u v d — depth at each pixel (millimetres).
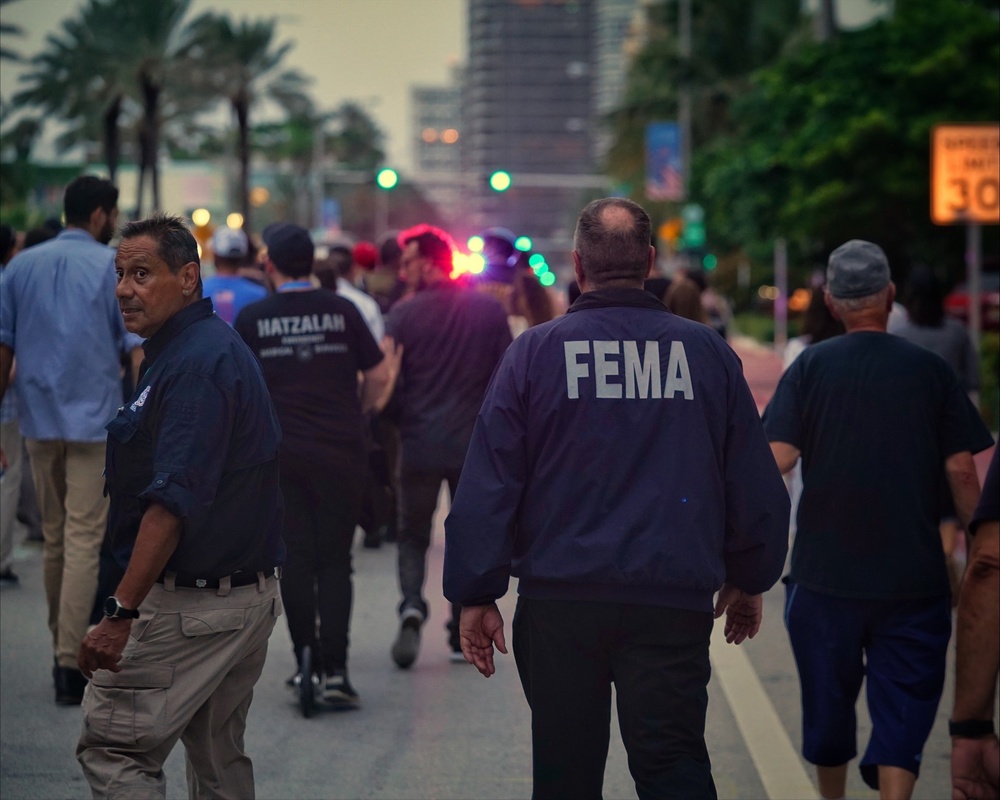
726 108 114562
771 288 113562
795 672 15367
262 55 129750
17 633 16297
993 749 6176
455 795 11195
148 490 7609
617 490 7734
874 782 9984
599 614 7695
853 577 9711
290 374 13148
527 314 16406
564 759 7895
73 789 11117
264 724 13070
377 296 24562
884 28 55688
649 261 8297
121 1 105875
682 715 7734
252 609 8258
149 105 109750
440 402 14766
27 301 13008
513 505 7809
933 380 9781
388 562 21328
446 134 196000
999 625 6191
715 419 7949
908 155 52906
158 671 8016
